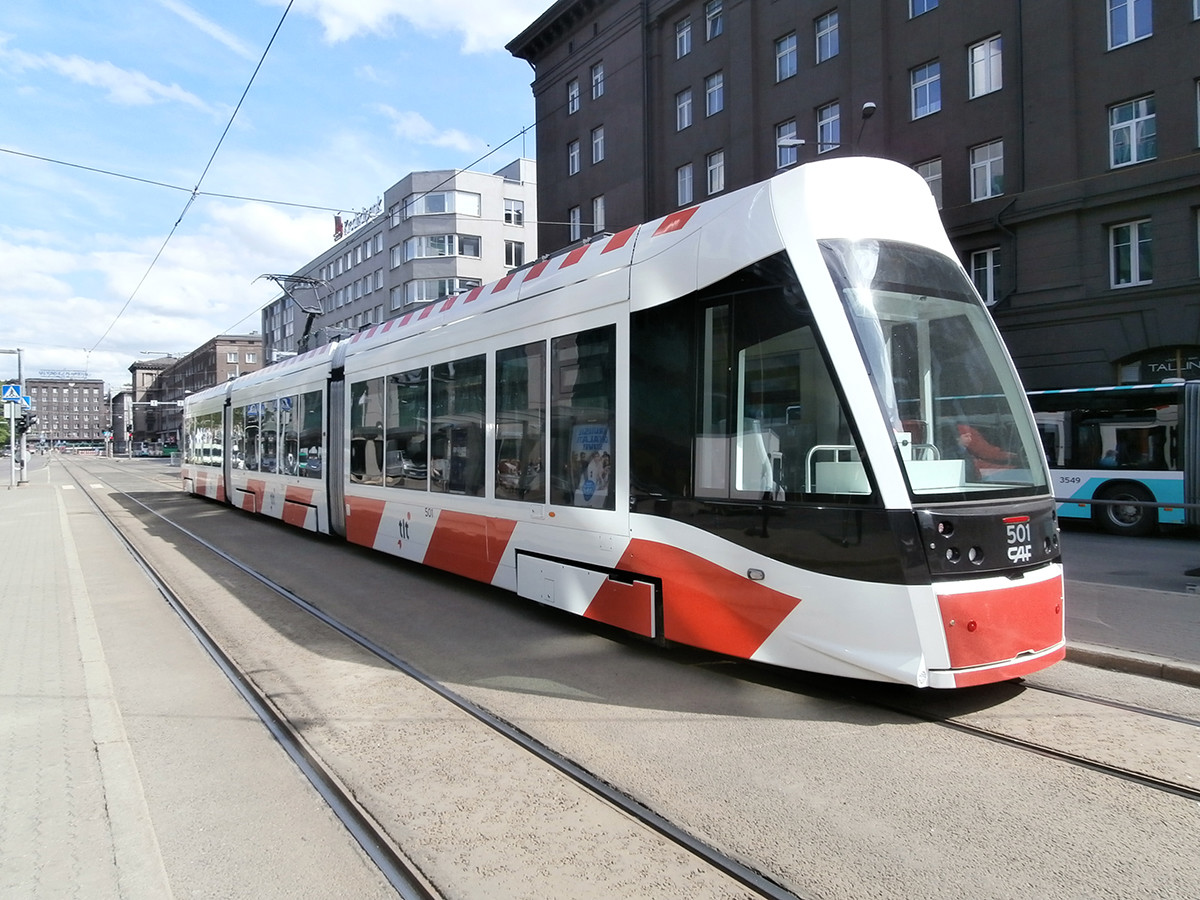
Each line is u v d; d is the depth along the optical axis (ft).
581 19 101.55
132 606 26.78
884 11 71.26
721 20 84.58
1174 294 57.77
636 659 19.48
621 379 19.21
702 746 13.96
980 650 14.05
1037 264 64.13
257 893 9.69
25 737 14.43
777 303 15.90
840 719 15.12
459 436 26.37
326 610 25.45
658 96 92.79
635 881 9.75
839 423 14.83
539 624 23.25
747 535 16.21
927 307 16.03
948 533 14.11
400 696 17.03
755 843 10.57
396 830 11.14
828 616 14.84
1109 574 30.91
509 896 9.45
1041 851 10.23
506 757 13.70
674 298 17.98
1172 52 57.26
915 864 9.98
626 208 96.02
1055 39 62.08
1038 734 14.12
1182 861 9.92
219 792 12.59
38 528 50.65
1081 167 61.41
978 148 67.26
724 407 16.81
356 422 35.04
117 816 11.38
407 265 169.78
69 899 9.29
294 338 240.73
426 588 28.84
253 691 17.51
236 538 43.83
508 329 23.73
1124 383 61.26
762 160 81.41
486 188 170.91
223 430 59.82
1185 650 18.30
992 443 15.88
